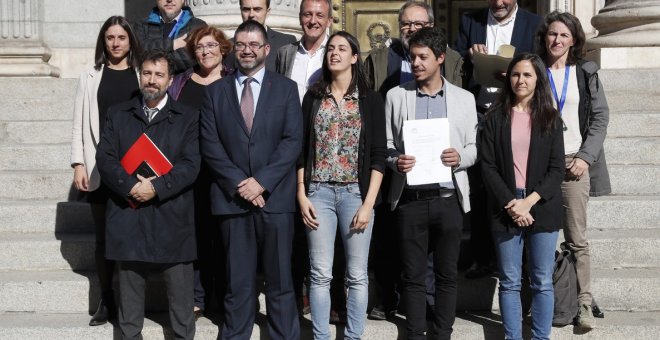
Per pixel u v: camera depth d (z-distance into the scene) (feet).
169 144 17.20
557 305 17.87
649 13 26.55
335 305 18.56
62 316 19.03
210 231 18.56
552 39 17.76
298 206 17.67
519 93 16.89
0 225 21.44
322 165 17.20
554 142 16.88
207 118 17.16
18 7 31.17
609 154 22.85
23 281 19.22
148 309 19.39
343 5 35.29
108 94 18.51
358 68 17.33
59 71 32.40
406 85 17.80
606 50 26.73
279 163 16.76
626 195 21.95
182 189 17.11
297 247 18.76
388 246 18.49
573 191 17.88
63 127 25.32
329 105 17.24
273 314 17.28
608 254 19.81
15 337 18.06
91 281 19.24
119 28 18.51
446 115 17.39
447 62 18.85
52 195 22.71
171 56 17.72
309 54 18.99
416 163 16.89
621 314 18.79
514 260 17.17
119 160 17.29
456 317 18.86
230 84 17.20
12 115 26.45
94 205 18.48
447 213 17.25
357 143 17.16
